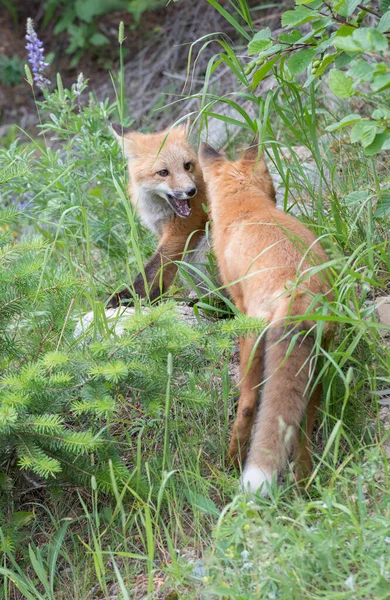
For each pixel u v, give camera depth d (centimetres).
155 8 2220
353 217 905
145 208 1132
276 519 567
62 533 662
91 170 1245
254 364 680
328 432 710
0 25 2430
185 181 1063
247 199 798
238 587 525
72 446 652
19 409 656
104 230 1141
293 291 623
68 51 2239
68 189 1116
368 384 739
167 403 643
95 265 1163
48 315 754
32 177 1152
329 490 566
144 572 637
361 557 521
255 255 716
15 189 1145
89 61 2242
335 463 616
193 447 730
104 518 696
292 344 616
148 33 2197
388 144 638
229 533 572
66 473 692
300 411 623
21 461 647
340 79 616
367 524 540
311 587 521
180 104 1873
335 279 727
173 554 576
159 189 1088
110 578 645
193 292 1061
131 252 1120
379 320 798
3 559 684
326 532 549
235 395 763
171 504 659
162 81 2008
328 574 523
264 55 756
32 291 726
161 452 757
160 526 671
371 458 601
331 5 717
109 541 682
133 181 1131
